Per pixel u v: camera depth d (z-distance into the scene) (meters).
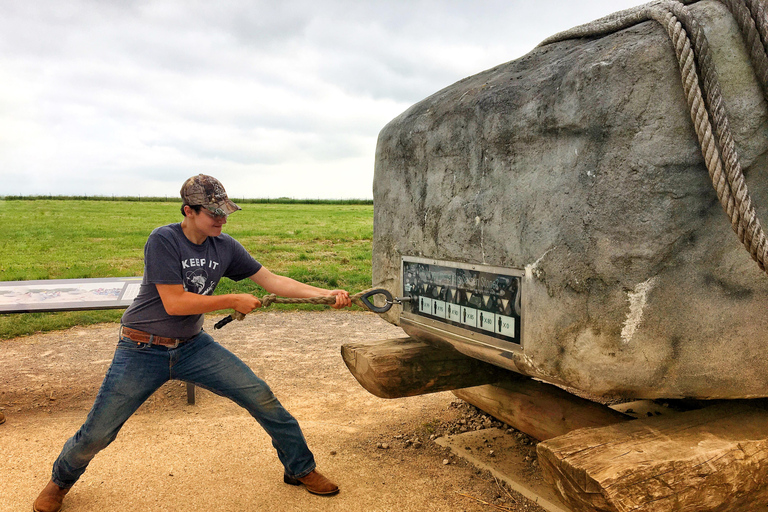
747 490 1.96
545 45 2.76
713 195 1.95
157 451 3.32
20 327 6.96
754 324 2.04
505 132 2.36
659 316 1.99
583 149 2.07
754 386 2.10
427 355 3.05
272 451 3.32
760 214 1.98
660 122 1.92
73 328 7.12
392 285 3.22
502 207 2.40
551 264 2.19
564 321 2.15
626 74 1.96
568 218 2.12
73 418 3.99
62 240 18.30
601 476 1.75
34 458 3.22
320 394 4.68
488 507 2.72
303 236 20.06
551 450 1.92
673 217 1.94
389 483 2.95
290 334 6.95
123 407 2.54
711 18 1.98
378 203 3.33
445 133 2.70
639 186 1.95
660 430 2.07
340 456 3.29
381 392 2.96
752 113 1.97
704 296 2.00
